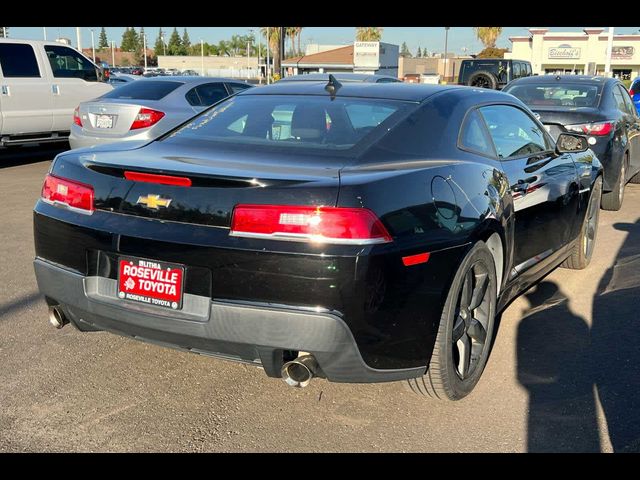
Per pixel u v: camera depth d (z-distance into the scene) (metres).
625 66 55.47
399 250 2.86
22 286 5.07
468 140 3.76
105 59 112.94
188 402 3.39
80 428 3.13
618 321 4.54
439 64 62.78
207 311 2.86
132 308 3.03
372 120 3.53
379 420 3.26
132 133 9.27
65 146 14.06
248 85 11.30
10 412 3.25
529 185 4.18
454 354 3.37
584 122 7.54
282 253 2.73
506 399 3.47
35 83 11.12
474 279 3.48
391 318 2.87
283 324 2.75
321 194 2.76
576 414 3.31
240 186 2.83
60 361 3.80
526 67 27.00
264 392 3.51
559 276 5.54
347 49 52.88
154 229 2.95
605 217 7.79
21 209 7.73
